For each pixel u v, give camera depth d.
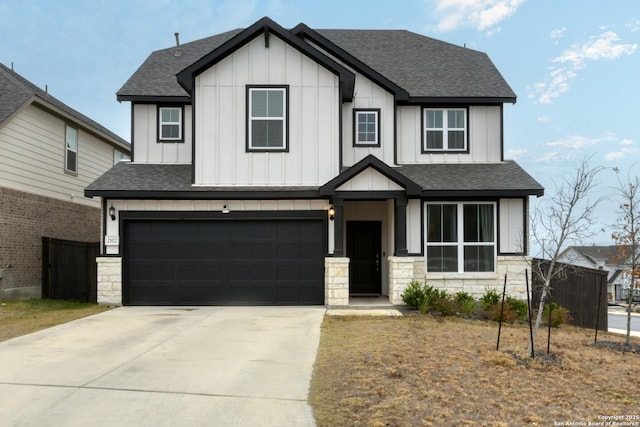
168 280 12.98
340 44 17.66
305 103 13.04
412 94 14.53
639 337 11.35
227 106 12.99
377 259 14.98
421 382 6.23
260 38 13.05
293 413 5.29
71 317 11.22
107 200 12.90
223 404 5.54
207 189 12.64
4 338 9.00
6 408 5.39
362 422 5.07
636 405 5.75
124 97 14.12
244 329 9.76
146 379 6.41
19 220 14.63
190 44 17.50
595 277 12.37
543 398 5.84
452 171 13.95
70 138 17.73
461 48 17.88
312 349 8.08
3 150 13.95
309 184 12.98
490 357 7.46
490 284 13.25
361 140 14.24
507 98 14.46
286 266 12.99
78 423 5.00
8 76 15.30
